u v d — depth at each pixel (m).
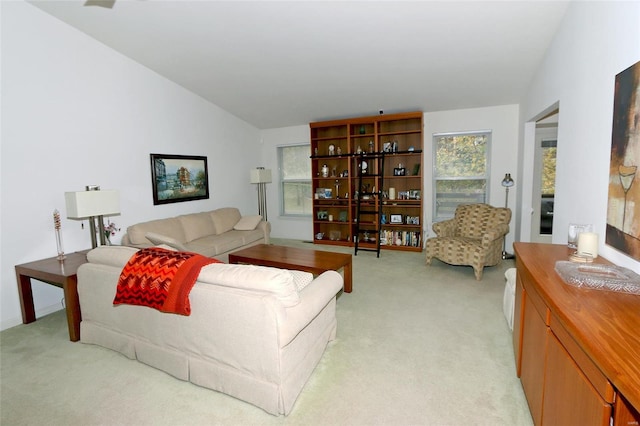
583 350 1.16
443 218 5.62
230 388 1.97
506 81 4.22
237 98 5.22
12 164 3.08
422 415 1.82
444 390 2.03
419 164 5.47
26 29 3.15
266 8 3.04
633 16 1.70
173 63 4.20
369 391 2.03
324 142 6.32
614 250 1.90
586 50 2.33
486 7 2.86
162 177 4.64
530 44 3.36
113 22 3.39
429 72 4.10
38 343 2.69
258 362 1.85
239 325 1.87
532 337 1.76
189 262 2.06
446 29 3.21
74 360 2.42
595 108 2.18
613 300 1.40
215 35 3.53
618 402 0.98
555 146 5.33
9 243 3.07
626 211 1.73
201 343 2.03
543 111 3.55
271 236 6.97
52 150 3.39
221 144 5.71
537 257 2.08
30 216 3.21
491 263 4.30
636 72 1.63
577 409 1.20
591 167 2.24
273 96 5.09
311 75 4.34
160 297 2.02
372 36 3.39
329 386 2.08
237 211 5.66
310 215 6.70
